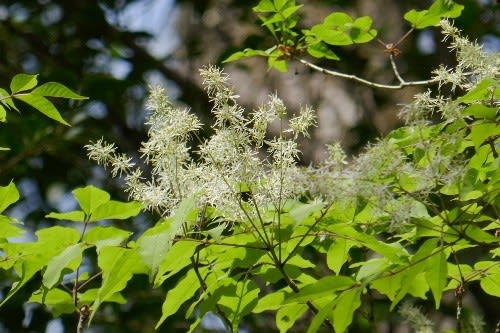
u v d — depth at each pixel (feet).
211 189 3.89
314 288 3.75
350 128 8.20
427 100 3.85
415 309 4.29
